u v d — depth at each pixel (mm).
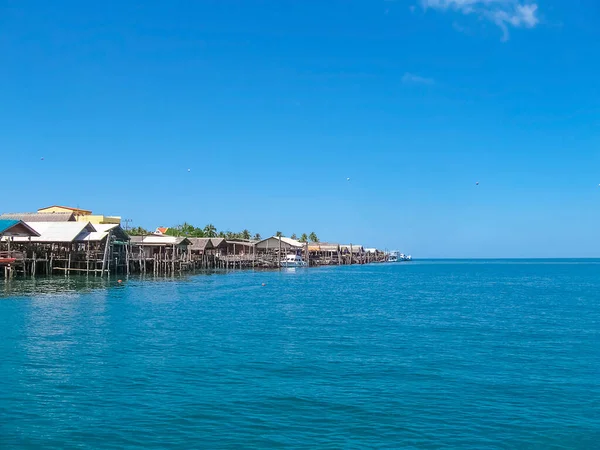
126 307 42125
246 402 16906
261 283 80188
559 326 33812
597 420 15633
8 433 14242
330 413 15961
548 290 69500
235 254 140875
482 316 39250
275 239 149125
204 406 16484
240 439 13945
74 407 16312
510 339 28688
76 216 99938
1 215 84125
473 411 16281
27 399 17047
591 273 137375
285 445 13594
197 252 123688
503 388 18750
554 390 18562
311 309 43781
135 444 13602
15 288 56125
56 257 76938
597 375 20656
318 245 198125
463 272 144625
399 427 14914
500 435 14438
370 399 17344
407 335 29875
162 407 16359
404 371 21062
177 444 13602
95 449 13297
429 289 71188
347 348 25766
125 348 25156
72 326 31609
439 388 18672
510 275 124188
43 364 21672
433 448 13547
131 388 18328
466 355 24250
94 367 21266
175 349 25078
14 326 31219
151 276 87938
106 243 75000
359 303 49656
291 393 17891
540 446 13773
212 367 21438
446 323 35094
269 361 22625
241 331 30859
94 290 56656
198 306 44688
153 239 98750
